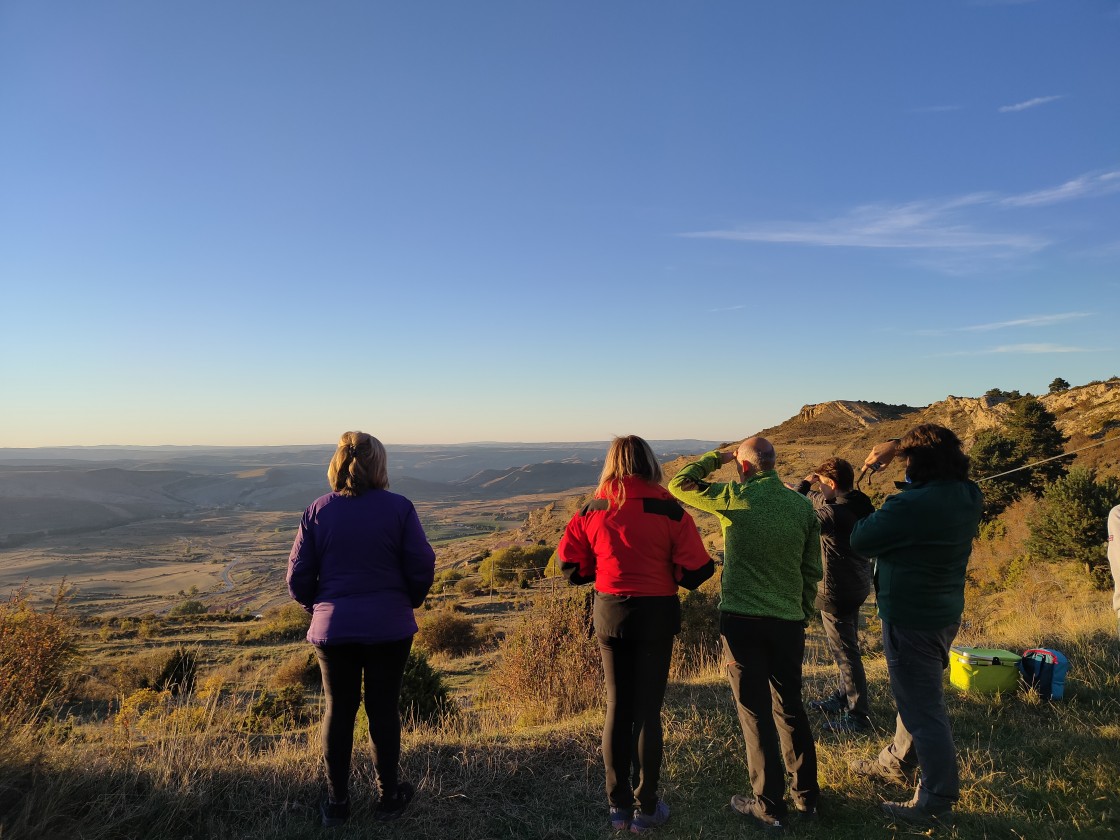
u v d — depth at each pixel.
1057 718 4.60
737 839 3.21
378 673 3.19
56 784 3.04
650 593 3.16
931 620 3.22
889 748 3.76
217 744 4.05
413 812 3.35
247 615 50.66
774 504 3.36
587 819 3.44
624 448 3.28
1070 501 19.42
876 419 92.44
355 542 3.11
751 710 3.33
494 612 35.28
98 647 31.95
